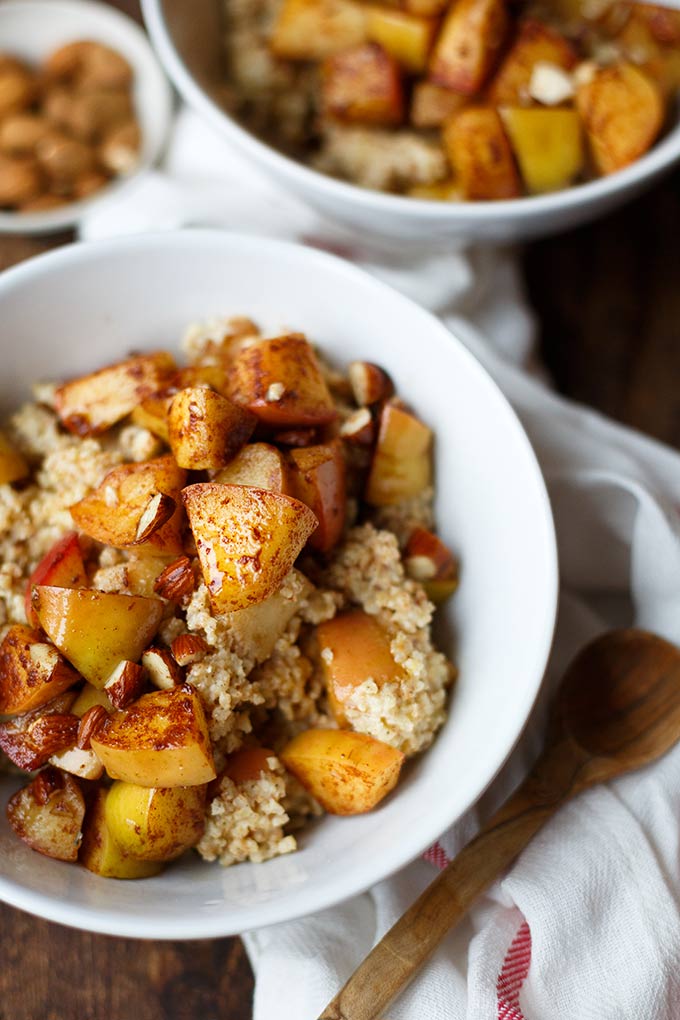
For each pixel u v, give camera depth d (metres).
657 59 0.53
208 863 0.43
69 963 0.46
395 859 0.40
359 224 0.52
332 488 0.43
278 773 0.43
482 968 0.44
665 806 0.47
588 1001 0.44
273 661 0.43
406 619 0.44
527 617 0.43
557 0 0.53
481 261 0.56
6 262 0.55
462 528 0.46
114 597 0.41
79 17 0.58
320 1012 0.44
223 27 0.55
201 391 0.42
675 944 0.45
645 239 0.57
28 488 0.45
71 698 0.42
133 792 0.41
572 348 0.57
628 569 0.52
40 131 0.58
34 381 0.46
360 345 0.46
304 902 0.40
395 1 0.53
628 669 0.48
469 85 0.52
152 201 0.55
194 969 0.46
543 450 0.51
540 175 0.52
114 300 0.46
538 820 0.45
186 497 0.41
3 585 0.43
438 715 0.44
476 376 0.44
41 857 0.42
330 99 0.53
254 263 0.46
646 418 0.56
